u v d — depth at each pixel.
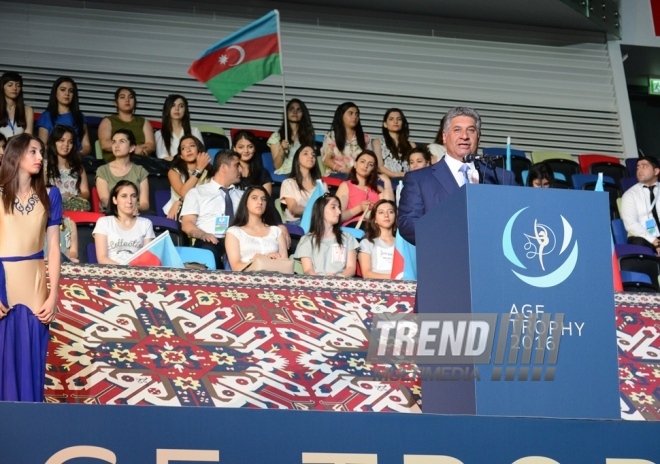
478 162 4.90
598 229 4.25
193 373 5.38
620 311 6.67
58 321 5.74
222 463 4.20
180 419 4.22
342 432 4.29
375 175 9.09
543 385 4.16
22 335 4.83
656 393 5.75
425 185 5.12
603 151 12.68
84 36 11.27
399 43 12.24
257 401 5.16
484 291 4.11
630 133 12.74
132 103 9.95
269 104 11.64
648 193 9.77
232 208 8.27
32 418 4.11
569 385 4.18
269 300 6.32
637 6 13.13
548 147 12.52
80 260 7.54
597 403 4.20
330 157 10.37
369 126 11.93
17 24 11.10
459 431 4.23
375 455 4.27
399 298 6.57
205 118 11.46
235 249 7.21
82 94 11.14
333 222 7.50
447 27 12.46
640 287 8.16
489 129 12.34
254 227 7.32
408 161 9.61
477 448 4.21
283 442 4.26
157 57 11.41
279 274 6.62
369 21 12.22
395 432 4.28
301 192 9.16
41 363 4.88
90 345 5.54
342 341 5.89
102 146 9.81
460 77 12.33
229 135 11.48
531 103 12.48
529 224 4.18
